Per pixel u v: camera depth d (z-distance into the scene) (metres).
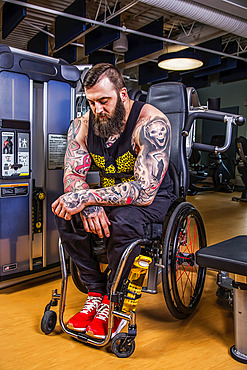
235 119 1.88
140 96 2.47
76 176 1.58
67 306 1.77
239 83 9.20
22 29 6.79
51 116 2.06
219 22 5.25
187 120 1.85
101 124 1.43
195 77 10.04
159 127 1.42
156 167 1.38
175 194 1.72
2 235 1.89
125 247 1.31
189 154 2.46
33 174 2.01
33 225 2.03
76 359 1.32
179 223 1.48
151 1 4.57
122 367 1.28
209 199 6.26
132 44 7.27
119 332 1.41
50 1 5.62
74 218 1.37
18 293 1.95
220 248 1.37
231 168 9.30
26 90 1.92
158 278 1.83
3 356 1.33
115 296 1.28
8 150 1.86
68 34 5.74
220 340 1.48
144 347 1.42
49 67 2.01
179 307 1.53
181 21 7.03
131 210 1.35
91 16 6.61
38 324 1.59
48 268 2.12
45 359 1.32
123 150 1.48
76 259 1.47
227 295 1.80
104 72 1.38
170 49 7.90
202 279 1.75
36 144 2.01
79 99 2.53
